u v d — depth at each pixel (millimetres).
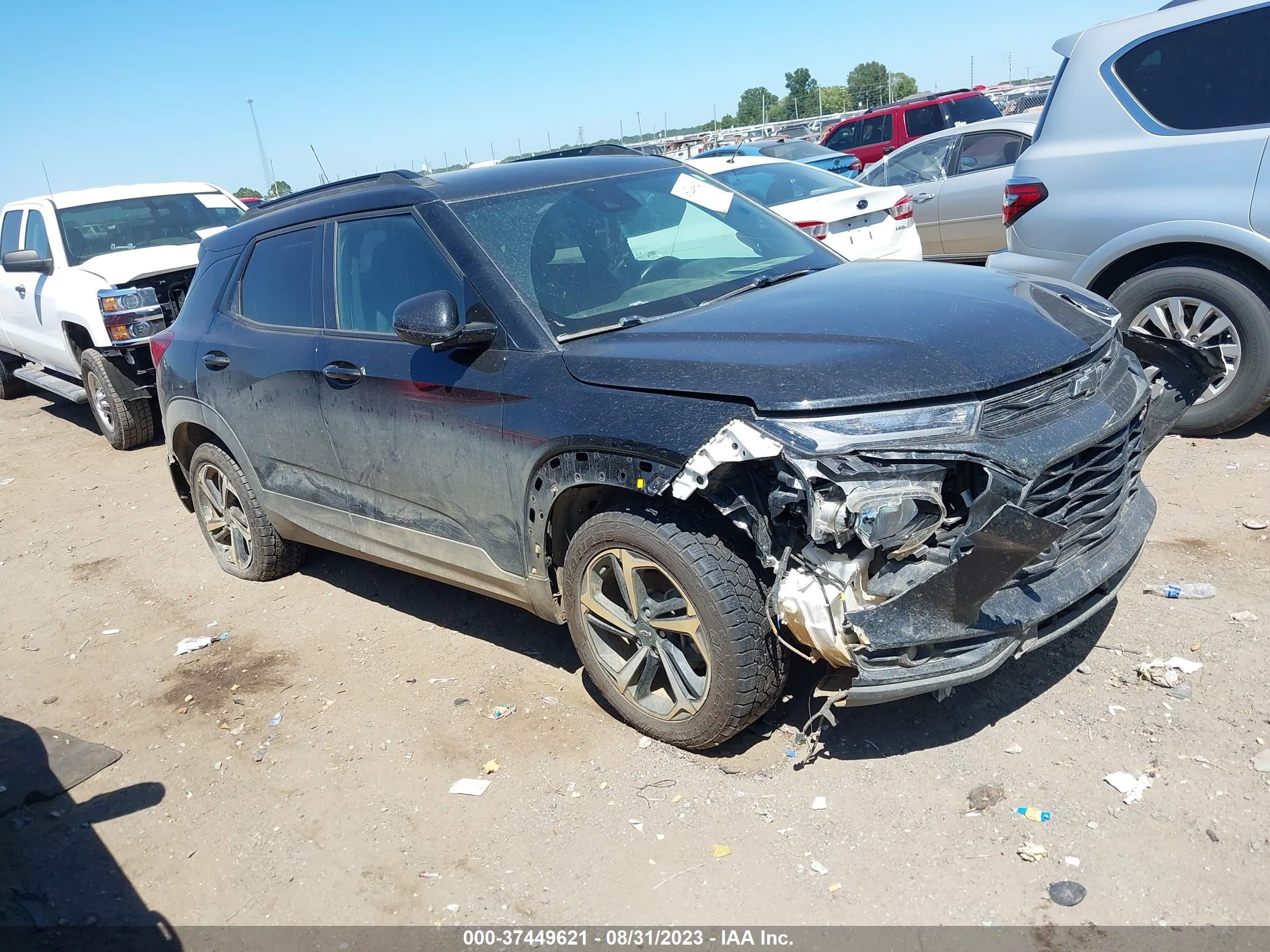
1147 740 3090
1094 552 3146
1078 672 3484
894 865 2756
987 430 2807
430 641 4559
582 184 4246
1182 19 5121
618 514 3221
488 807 3281
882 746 3262
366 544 4492
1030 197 5668
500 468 3533
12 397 12094
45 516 7395
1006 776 3031
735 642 3018
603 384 3211
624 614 3391
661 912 2721
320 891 3037
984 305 3295
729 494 2939
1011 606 2865
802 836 2920
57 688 4680
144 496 7551
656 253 4043
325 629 4852
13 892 3232
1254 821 2705
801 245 4453
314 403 4348
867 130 17500
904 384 2805
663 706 3404
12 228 10133
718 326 3312
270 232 4812
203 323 5188
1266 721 3080
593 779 3330
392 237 4055
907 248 8461
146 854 3354
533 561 3605
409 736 3783
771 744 3361
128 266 8508
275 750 3844
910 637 2760
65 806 3701
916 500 2732
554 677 4055
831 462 2697
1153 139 5164
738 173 9570
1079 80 5488
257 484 5074
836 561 2816
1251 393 5059
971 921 2535
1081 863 2662
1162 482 4902
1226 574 3967
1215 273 5039
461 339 3504
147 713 4297
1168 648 3531
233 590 5551
